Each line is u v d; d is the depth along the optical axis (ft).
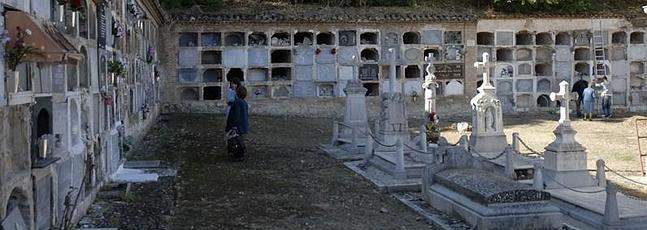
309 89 81.82
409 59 84.33
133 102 49.29
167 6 80.23
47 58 18.61
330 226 28.37
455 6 92.12
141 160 42.83
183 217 28.48
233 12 81.35
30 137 19.85
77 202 24.67
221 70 79.92
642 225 28.04
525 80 88.58
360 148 49.83
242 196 33.55
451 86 85.97
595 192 33.81
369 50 84.17
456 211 30.22
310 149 53.06
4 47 17.31
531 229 28.04
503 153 43.47
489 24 87.35
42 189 21.11
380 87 83.41
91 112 29.60
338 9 85.51
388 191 36.99
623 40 90.48
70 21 25.98
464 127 64.59
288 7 85.61
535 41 88.89
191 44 79.20
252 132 62.64
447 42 85.87
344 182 39.19
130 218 27.12
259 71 81.00
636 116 80.33
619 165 46.93
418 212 31.86
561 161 36.17
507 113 86.84
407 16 83.76
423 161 42.52
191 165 42.37
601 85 82.99
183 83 78.89
